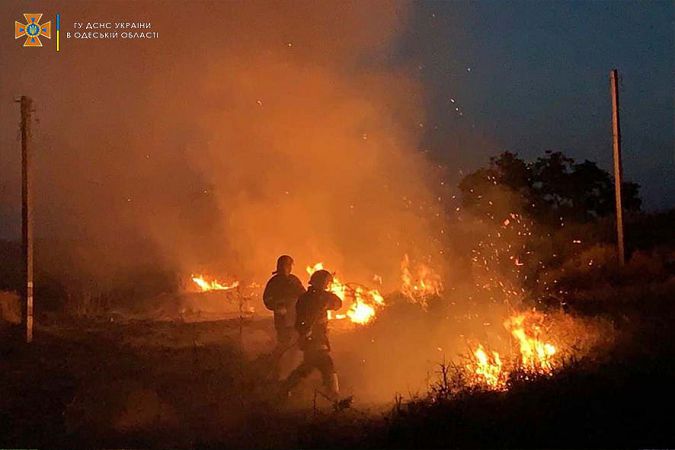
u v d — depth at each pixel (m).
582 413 8.02
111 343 18.47
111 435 9.75
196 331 20.28
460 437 8.02
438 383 10.41
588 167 38.12
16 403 11.75
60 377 13.94
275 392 11.74
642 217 32.78
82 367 15.02
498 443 7.79
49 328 21.66
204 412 10.80
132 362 15.44
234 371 13.61
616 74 23.38
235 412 10.74
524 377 9.43
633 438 7.55
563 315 13.47
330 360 11.16
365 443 8.44
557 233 31.41
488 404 8.69
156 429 9.98
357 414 9.91
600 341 11.09
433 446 7.94
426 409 8.89
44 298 31.78
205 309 27.50
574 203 37.84
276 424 10.02
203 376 13.30
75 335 20.28
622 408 8.03
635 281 20.53
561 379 8.95
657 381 8.70
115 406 11.11
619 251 23.22
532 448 7.59
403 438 8.25
